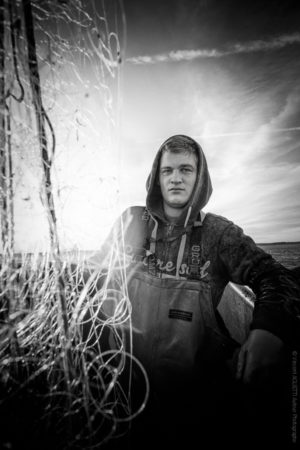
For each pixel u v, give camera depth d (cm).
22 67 68
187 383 125
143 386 128
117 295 141
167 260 141
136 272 143
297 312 100
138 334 135
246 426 92
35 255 91
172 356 129
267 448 86
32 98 69
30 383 90
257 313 104
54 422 84
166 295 133
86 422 95
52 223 75
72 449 79
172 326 130
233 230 138
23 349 96
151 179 153
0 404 79
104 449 94
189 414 115
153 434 107
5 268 84
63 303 80
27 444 73
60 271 79
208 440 103
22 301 90
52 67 77
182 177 141
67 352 81
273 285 111
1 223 83
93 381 113
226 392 118
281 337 95
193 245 139
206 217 146
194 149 145
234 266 131
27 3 67
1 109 72
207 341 128
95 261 145
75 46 78
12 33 67
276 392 89
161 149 151
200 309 129
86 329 154
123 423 107
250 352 94
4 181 81
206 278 134
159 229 151
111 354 140
